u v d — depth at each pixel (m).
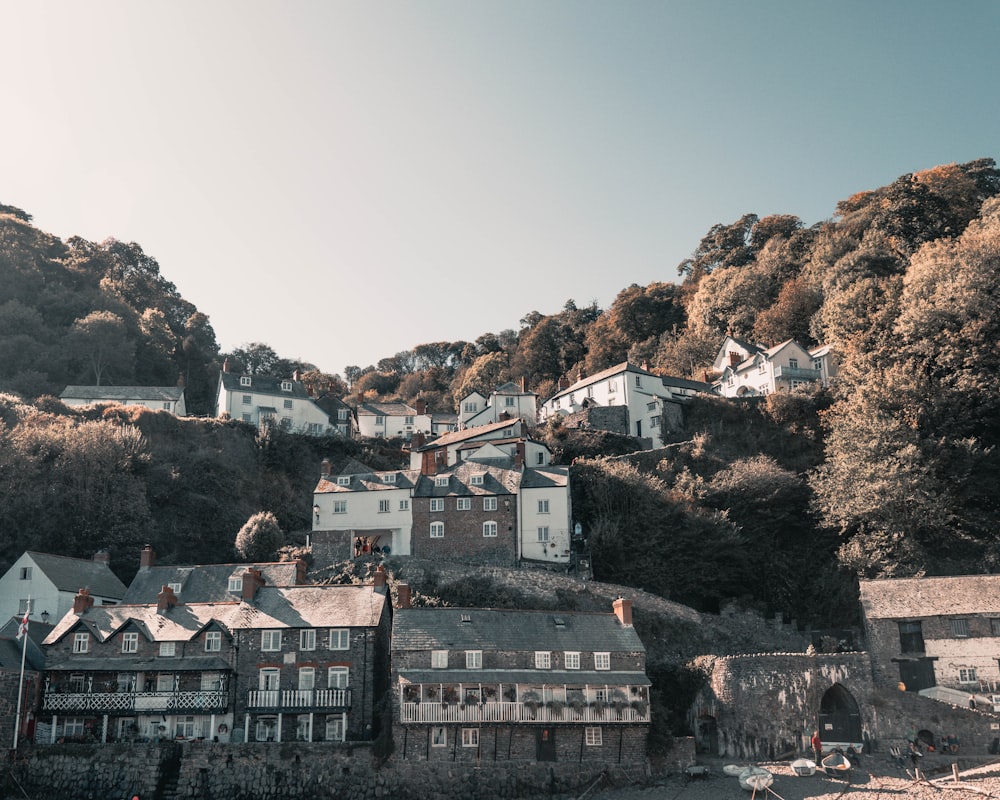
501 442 84.50
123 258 175.50
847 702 51.72
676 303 153.25
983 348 79.81
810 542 76.25
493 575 68.06
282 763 50.00
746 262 154.25
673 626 64.69
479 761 50.66
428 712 51.03
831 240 128.38
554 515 73.81
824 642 61.09
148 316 149.38
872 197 151.50
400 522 75.50
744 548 73.81
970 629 54.75
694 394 106.12
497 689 52.31
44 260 147.38
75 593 67.38
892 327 90.25
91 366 126.62
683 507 74.31
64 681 56.03
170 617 59.16
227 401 108.44
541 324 161.88
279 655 55.97
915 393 77.25
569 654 54.53
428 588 67.50
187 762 50.09
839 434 75.69
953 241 100.81
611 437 94.75
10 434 81.12
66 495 78.81
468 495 74.81
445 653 53.59
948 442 73.50
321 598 59.06
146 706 54.62
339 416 119.38
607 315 162.00
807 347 114.69
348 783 49.62
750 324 130.38
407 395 170.75
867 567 67.62
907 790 44.38
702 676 57.22
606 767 51.03
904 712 50.56
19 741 53.03
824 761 47.97
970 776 45.34
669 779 50.72
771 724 52.34
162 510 84.69
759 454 85.94
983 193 139.25
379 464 100.62
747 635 65.62
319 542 75.81
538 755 51.34
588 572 69.56
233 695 55.50
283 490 95.56
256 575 60.38
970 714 49.78
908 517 67.19
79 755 50.56
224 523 86.44
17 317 126.50
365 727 54.22
